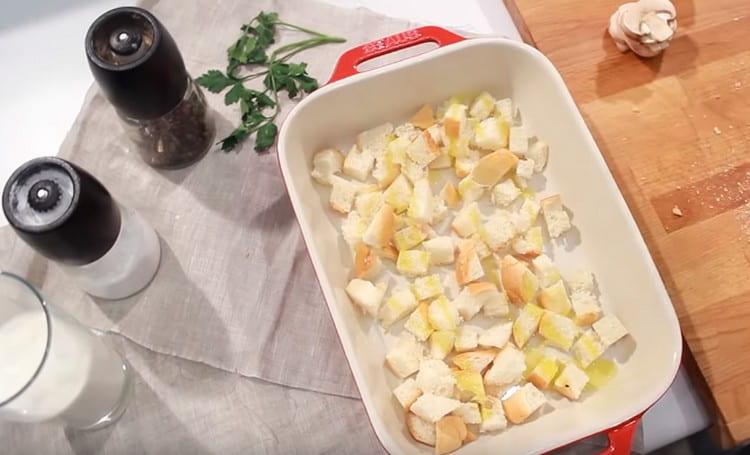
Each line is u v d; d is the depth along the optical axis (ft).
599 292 2.52
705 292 2.49
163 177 2.62
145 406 2.45
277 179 2.61
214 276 2.54
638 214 2.57
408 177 2.57
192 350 2.48
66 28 2.77
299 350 2.48
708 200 2.58
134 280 2.48
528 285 2.47
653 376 2.30
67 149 2.63
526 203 2.55
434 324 2.44
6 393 2.19
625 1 2.76
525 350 2.48
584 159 2.47
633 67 2.71
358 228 2.53
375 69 2.51
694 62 2.71
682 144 2.63
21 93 2.72
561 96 2.48
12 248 2.54
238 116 2.68
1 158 2.67
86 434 2.44
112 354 2.42
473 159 2.62
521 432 2.33
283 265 2.54
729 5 2.75
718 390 2.40
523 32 2.77
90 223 2.20
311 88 2.65
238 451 2.42
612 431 2.22
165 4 2.75
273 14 2.71
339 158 2.60
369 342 2.47
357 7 2.78
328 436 2.43
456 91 2.64
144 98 2.29
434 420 2.29
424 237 2.53
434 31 2.54
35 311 2.23
